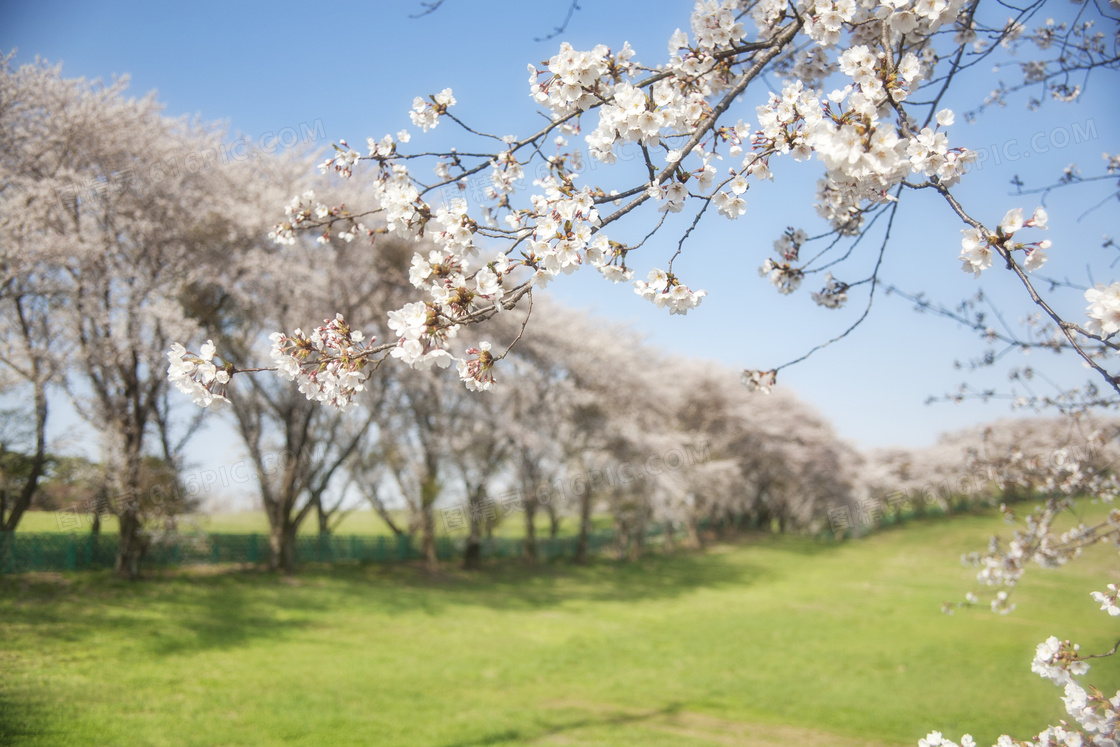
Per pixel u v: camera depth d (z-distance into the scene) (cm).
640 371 2792
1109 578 2281
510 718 940
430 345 265
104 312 1513
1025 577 2441
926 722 970
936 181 242
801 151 261
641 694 1127
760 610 2053
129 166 1576
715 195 267
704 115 287
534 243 262
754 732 938
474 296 266
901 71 240
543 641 1530
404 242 1800
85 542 1675
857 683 1205
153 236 1573
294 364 287
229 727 804
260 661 1153
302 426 1916
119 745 716
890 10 251
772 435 3866
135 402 1609
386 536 2609
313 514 4291
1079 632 1612
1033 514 677
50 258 1410
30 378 1480
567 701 1065
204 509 1758
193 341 1623
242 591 1714
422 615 1727
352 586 1983
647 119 263
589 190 268
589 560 3278
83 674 979
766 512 5288
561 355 2484
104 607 1383
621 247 269
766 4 331
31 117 1491
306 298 1795
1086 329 210
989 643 1523
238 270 1702
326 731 821
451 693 1062
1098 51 456
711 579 2864
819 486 4188
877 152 226
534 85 289
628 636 1625
